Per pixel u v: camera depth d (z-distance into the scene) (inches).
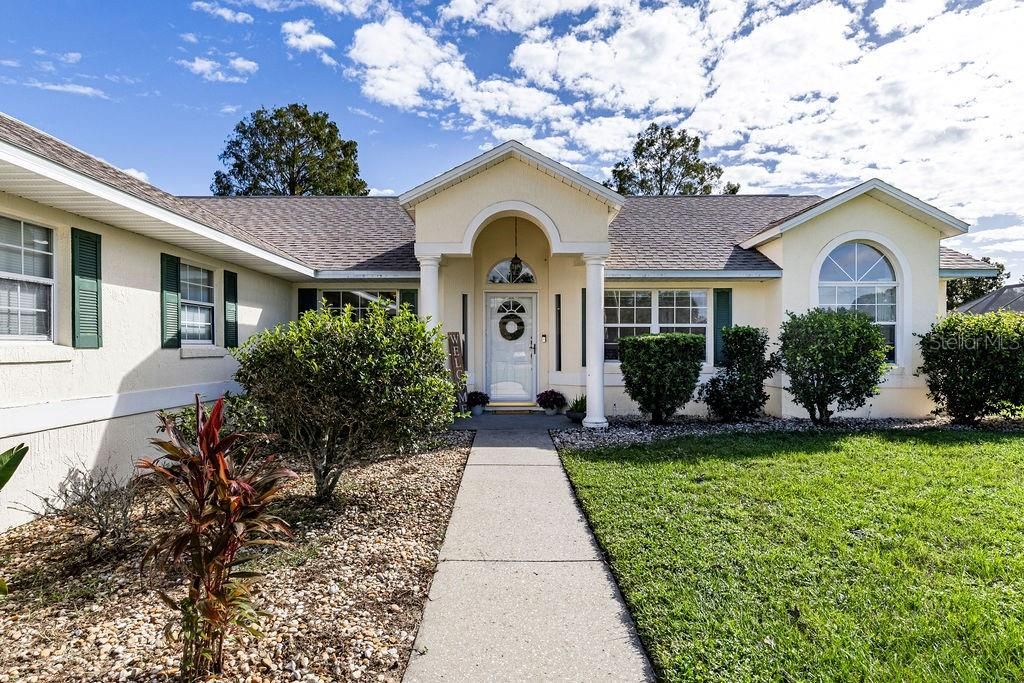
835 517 199.9
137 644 126.6
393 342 225.5
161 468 112.5
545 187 396.2
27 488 211.6
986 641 121.3
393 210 595.5
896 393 446.6
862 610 135.5
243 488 109.4
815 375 390.6
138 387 280.7
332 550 183.2
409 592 154.9
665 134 1636.3
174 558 105.7
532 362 513.0
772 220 565.9
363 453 233.9
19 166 172.6
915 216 443.5
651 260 472.1
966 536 180.7
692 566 162.7
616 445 336.2
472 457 316.2
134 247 278.1
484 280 506.0
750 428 394.6
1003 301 880.3
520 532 201.0
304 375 213.3
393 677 115.5
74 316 236.8
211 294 364.8
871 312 455.5
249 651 121.7
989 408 392.8
